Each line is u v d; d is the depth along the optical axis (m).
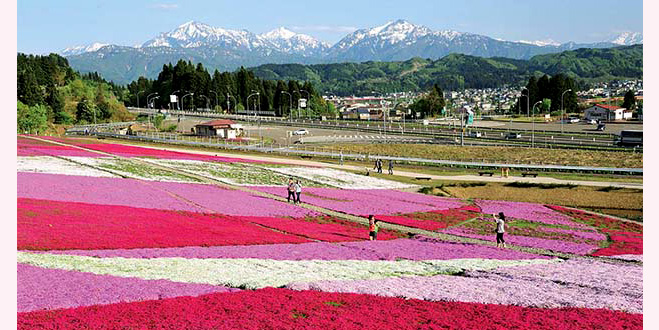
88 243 35.44
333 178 92.00
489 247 48.03
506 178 104.19
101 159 84.94
